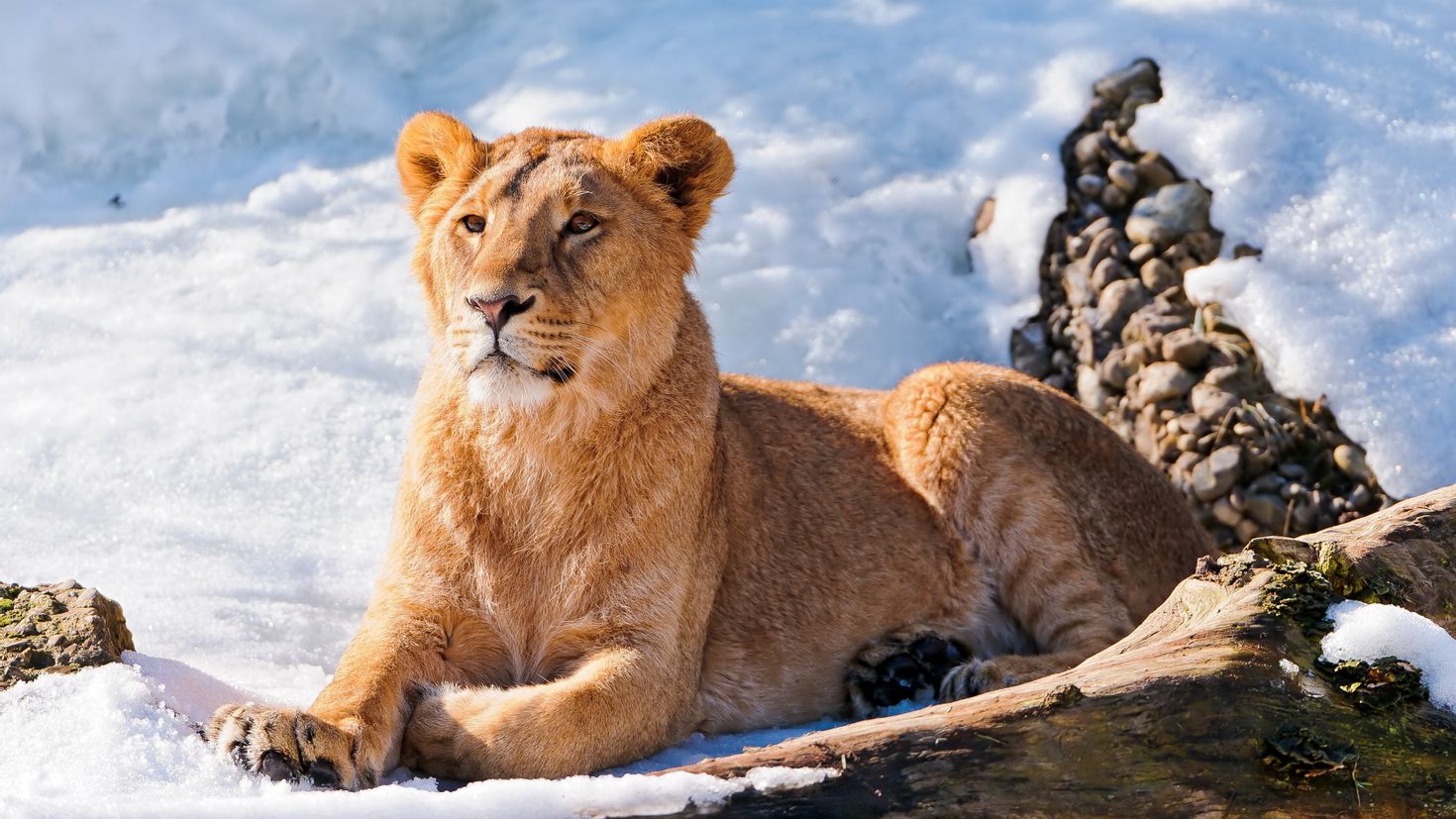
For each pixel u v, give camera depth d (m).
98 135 17.98
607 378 7.86
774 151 16.30
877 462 10.23
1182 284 14.59
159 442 13.16
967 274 15.50
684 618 8.23
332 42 18.66
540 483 7.89
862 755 5.95
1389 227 14.01
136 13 18.14
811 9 18.41
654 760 7.97
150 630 9.90
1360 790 6.07
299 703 7.98
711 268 15.16
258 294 15.40
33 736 6.62
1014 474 10.03
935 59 17.05
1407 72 15.14
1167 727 6.07
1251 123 14.93
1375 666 6.37
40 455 12.96
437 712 7.36
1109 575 10.06
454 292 7.93
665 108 17.09
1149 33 16.25
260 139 18.31
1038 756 5.98
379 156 17.81
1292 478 13.28
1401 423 12.99
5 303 15.27
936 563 10.05
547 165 8.05
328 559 11.59
